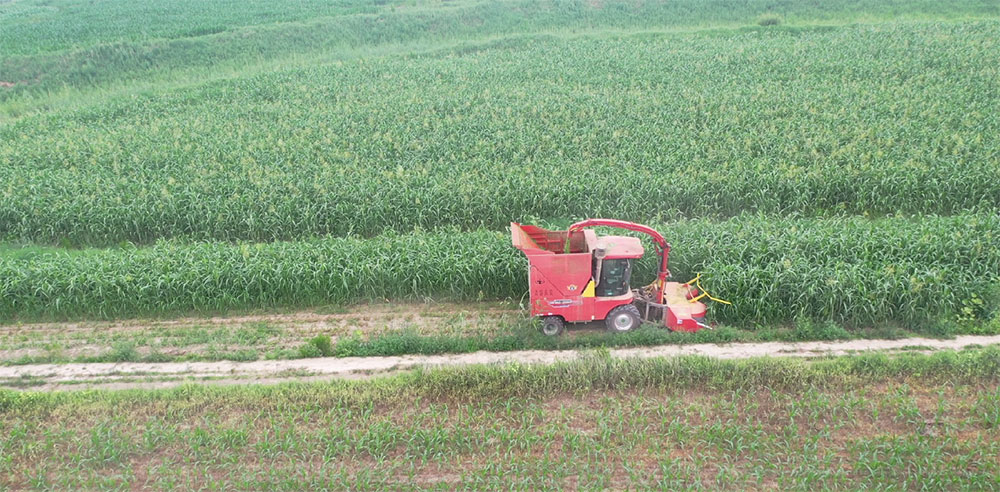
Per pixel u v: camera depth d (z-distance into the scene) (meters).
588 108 32.91
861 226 18.97
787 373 14.02
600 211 22.42
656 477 11.77
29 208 22.52
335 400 13.91
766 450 12.29
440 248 18.69
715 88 35.47
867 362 14.26
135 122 34.72
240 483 11.89
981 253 17.19
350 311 17.94
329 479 11.88
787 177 22.58
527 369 14.36
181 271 17.78
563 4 60.00
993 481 11.27
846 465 11.90
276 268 18.06
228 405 13.79
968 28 44.12
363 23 56.28
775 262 17.27
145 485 11.96
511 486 11.59
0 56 47.34
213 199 23.08
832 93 33.19
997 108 29.86
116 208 22.19
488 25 57.25
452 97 36.16
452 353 15.88
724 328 16.00
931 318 15.93
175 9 64.88
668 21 55.25
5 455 12.74
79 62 46.78
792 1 56.06
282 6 65.62
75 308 17.59
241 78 42.41
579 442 12.52
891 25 46.81
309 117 33.69
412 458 12.34
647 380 14.21
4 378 15.23
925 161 23.62
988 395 13.25
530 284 15.55
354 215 22.17
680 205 22.62
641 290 16.75
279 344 16.45
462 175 24.39
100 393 14.16
